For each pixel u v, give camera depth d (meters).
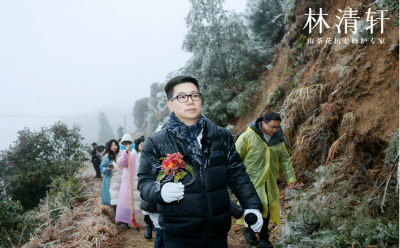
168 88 2.02
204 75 9.96
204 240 1.86
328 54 6.02
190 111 1.91
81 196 6.63
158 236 3.19
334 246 2.81
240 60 9.16
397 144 3.20
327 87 5.62
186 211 1.79
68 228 4.61
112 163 5.45
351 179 3.72
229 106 9.27
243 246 3.67
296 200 4.25
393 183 3.19
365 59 5.10
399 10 4.04
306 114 5.66
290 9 7.89
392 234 2.64
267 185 3.40
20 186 8.34
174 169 1.74
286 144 5.69
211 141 1.92
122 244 4.14
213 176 1.86
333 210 3.36
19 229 4.97
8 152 8.97
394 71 4.65
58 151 9.77
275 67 8.61
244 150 3.44
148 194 1.83
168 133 1.94
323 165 4.68
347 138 4.37
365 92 4.83
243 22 10.16
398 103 4.33
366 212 3.06
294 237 3.22
